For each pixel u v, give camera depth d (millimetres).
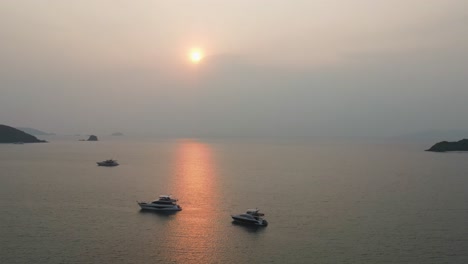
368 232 68625
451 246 61656
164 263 55094
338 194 103938
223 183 123188
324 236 66562
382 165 186875
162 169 164500
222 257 57438
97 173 148500
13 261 55031
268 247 61406
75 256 57031
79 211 82812
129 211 83125
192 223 74312
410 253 58812
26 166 172375
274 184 121875
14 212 81375
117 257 56906
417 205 89562
